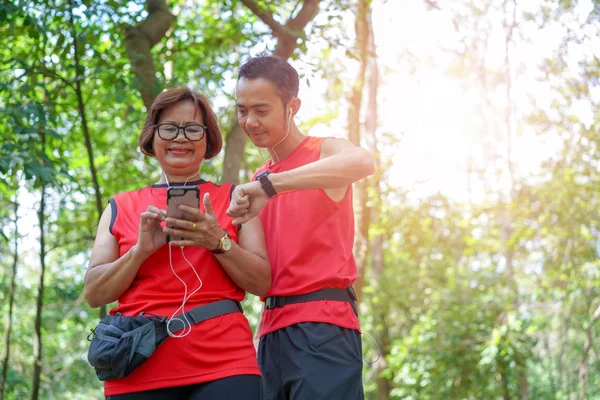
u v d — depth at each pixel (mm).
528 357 14469
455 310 14734
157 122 2875
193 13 10992
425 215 14930
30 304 14789
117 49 7578
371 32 9383
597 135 14562
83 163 10758
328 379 2967
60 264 14664
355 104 9734
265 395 3125
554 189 14516
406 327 17484
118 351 2553
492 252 15828
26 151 5793
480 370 14516
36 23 5965
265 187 2758
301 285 3045
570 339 27016
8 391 11922
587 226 14586
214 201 2877
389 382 16891
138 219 2814
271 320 3117
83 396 17422
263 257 2877
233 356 2693
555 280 16156
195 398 2646
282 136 3045
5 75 6984
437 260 16219
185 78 9023
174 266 2707
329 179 2811
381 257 17531
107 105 8875
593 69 15805
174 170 2871
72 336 15680
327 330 3018
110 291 2691
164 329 2635
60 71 6797
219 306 2717
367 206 9883
